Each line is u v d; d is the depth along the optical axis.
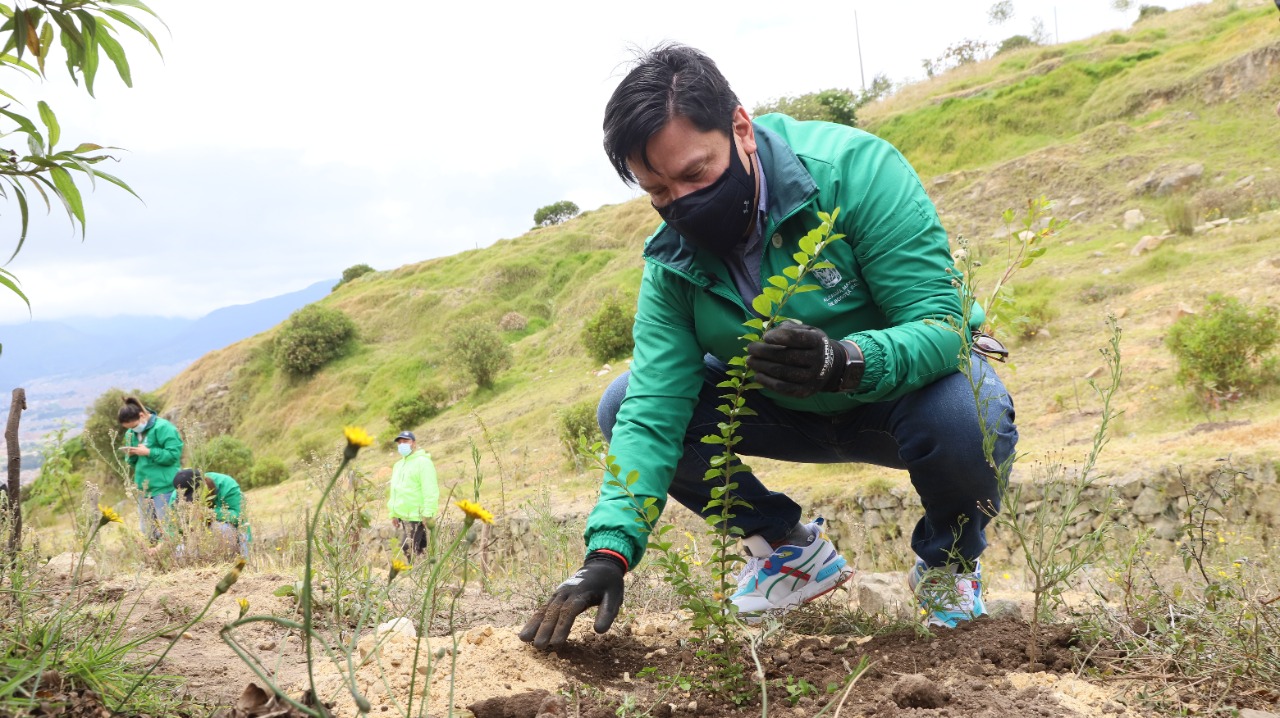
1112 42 27.00
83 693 1.49
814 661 1.98
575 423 13.07
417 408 23.38
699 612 1.82
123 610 2.65
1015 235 1.92
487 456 15.39
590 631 2.27
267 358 37.44
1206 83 20.16
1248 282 11.91
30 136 1.42
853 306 2.08
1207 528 3.62
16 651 1.59
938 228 2.02
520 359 26.16
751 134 2.00
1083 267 14.80
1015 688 1.71
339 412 30.80
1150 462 7.38
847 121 28.11
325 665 1.98
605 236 37.28
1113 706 1.58
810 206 1.99
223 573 3.71
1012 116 23.91
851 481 9.14
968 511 2.15
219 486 5.88
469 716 1.66
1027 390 10.87
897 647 2.02
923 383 1.98
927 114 26.45
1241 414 8.58
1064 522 1.83
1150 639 1.82
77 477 4.88
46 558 2.55
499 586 3.35
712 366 2.38
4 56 1.46
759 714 1.71
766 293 1.74
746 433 2.38
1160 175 17.53
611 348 21.28
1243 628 1.74
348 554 2.62
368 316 37.34
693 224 1.96
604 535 2.02
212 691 1.82
